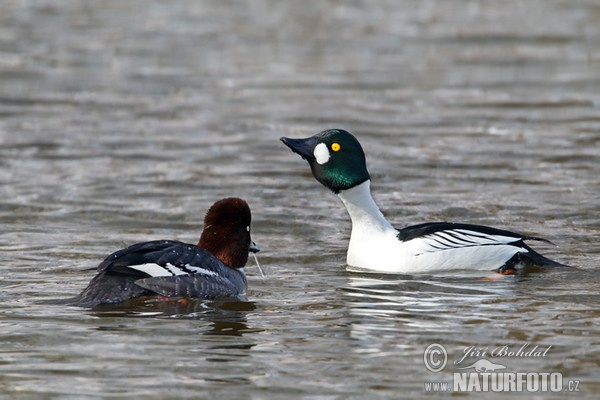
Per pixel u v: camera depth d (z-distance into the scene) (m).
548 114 23.97
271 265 13.71
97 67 29.19
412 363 9.73
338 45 32.72
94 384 9.16
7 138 21.58
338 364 9.68
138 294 11.24
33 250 14.18
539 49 32.06
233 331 10.63
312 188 18.09
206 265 11.66
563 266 13.25
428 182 18.41
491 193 17.58
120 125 22.98
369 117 23.73
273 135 22.14
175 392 9.00
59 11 37.06
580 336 10.46
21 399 8.84
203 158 20.16
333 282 12.76
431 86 27.28
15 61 29.53
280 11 38.09
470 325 10.84
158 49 31.66
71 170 19.16
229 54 31.25
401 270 13.19
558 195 17.34
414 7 39.16
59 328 10.60
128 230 15.46
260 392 9.02
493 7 39.12
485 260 13.08
